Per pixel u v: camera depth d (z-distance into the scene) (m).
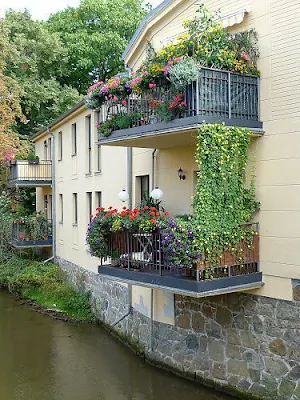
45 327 13.34
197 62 7.80
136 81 8.39
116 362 10.48
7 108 20.98
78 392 9.06
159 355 10.03
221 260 7.60
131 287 11.36
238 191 7.79
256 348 8.01
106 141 9.57
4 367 10.44
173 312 9.62
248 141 7.82
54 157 19.92
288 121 7.65
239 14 8.31
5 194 23.55
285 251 7.66
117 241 9.05
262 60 8.07
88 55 29.30
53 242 19.70
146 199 10.18
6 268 19.44
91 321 13.76
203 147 7.45
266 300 7.90
